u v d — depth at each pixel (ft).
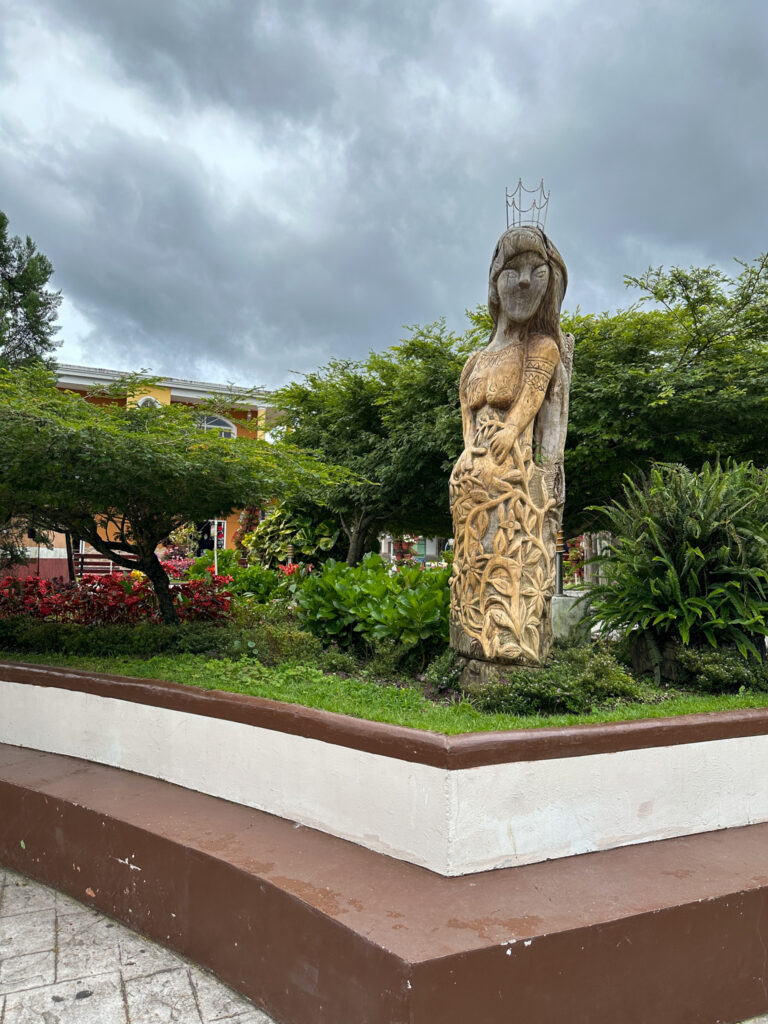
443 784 8.98
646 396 26.48
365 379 39.68
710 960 8.52
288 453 18.97
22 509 17.67
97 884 11.21
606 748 10.00
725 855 9.84
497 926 7.79
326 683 14.15
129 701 13.55
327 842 10.11
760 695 13.05
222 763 11.98
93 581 22.15
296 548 41.42
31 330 40.73
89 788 12.44
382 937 7.51
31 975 9.47
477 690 12.93
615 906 8.29
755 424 27.61
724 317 27.43
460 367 31.48
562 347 14.35
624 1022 7.99
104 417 16.07
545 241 13.47
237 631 18.47
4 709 15.75
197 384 41.42
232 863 9.37
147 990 9.18
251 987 8.93
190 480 16.20
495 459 13.57
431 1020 7.07
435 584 18.72
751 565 14.08
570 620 17.85
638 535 15.42
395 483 34.68
